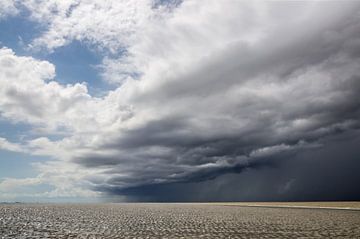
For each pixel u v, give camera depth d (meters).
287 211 90.81
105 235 38.81
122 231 42.78
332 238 34.22
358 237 34.81
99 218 68.44
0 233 41.12
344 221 53.28
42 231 43.28
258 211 94.69
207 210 111.06
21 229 45.75
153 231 42.56
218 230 43.00
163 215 80.00
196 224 52.28
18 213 87.25
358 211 84.06
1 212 91.56
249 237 35.88
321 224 48.75
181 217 71.19
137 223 55.06
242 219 61.97
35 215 78.50
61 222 57.62
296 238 34.59
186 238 35.53
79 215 79.62
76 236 38.19
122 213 90.94
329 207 112.56
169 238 35.69
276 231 40.88
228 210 107.25
